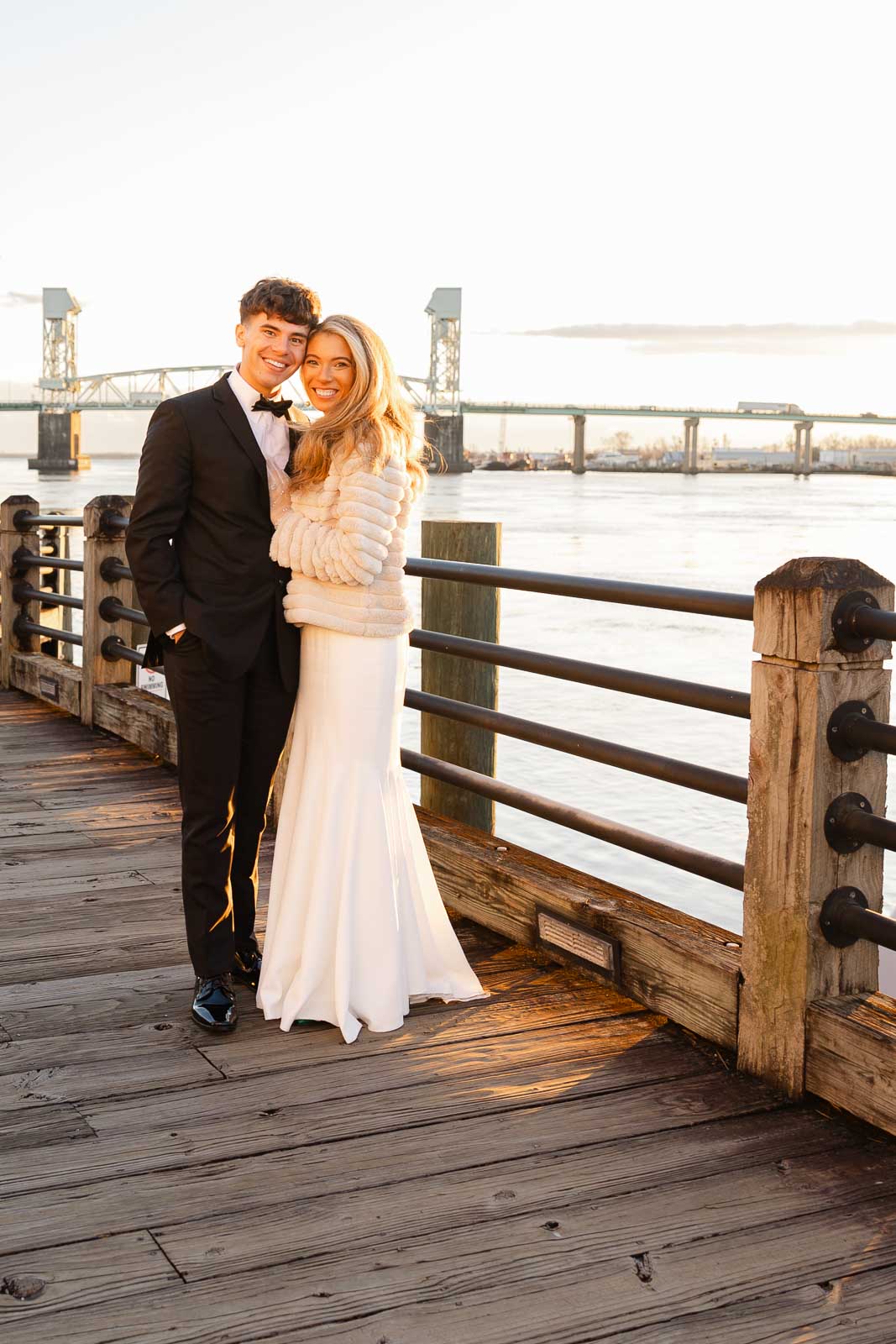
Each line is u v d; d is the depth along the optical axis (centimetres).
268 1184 214
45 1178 216
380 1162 223
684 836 812
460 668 426
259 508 271
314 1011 281
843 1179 219
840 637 236
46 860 408
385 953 280
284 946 284
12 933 340
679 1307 184
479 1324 179
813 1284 190
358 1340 175
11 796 491
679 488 13375
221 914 283
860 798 245
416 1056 267
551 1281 189
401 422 267
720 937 280
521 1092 251
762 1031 254
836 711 239
